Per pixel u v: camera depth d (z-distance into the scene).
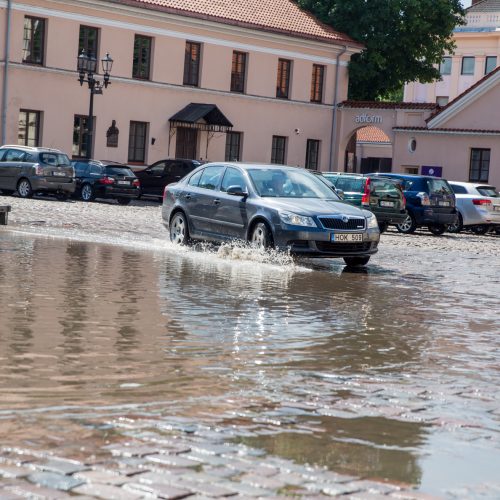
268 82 68.44
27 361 10.25
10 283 16.34
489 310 16.67
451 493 6.51
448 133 66.31
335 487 6.48
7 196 48.81
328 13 74.69
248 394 9.23
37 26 56.12
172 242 26.59
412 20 72.56
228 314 14.32
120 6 58.88
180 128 64.06
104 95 59.28
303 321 14.09
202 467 6.82
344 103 72.19
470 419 8.67
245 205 23.94
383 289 19.12
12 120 55.19
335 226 23.06
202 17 63.00
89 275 18.12
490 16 105.06
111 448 7.21
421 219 42.72
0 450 7.05
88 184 51.12
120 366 10.23
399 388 9.87
